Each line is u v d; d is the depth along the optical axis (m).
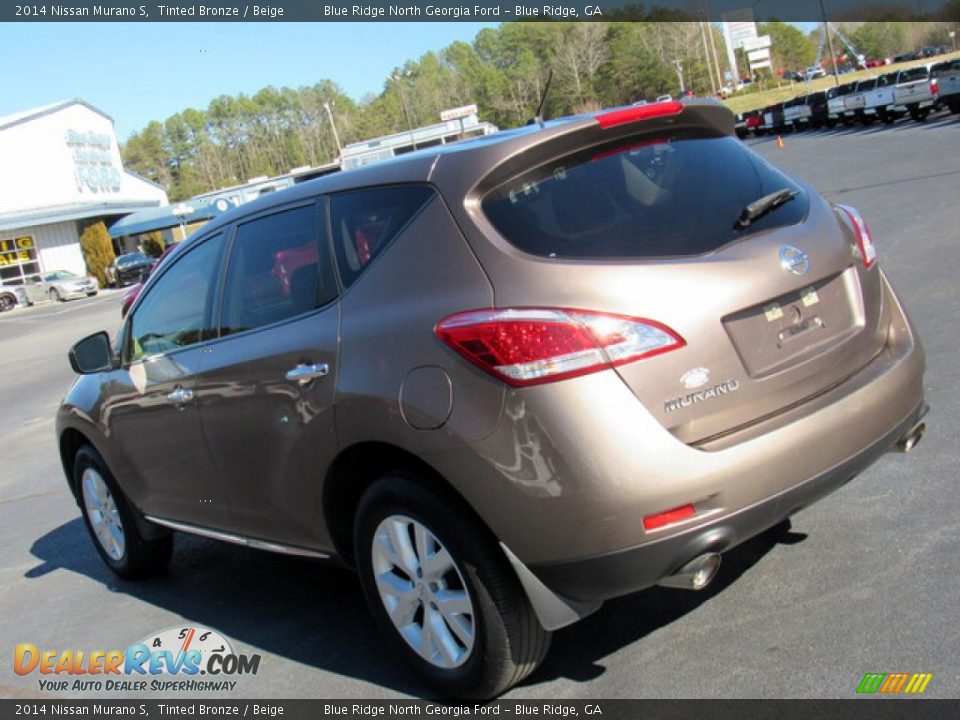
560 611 2.89
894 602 3.33
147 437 4.41
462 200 3.05
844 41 124.00
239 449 3.83
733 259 2.97
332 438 3.31
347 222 3.46
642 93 105.50
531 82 105.38
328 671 3.67
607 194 3.03
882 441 3.18
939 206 12.45
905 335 3.47
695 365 2.83
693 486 2.74
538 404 2.74
